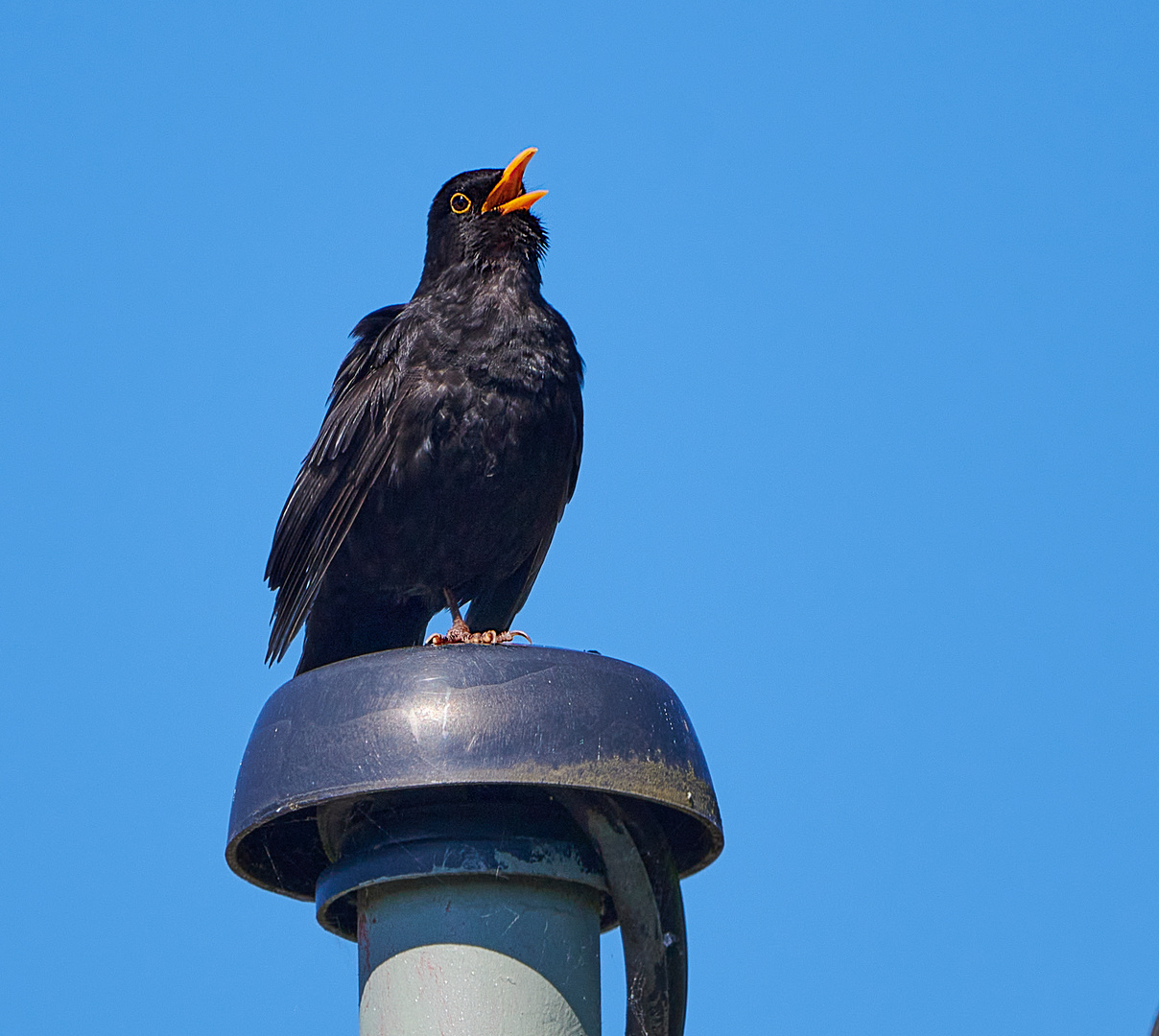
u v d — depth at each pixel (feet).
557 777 30.91
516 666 31.89
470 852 31.60
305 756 31.63
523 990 31.04
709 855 35.17
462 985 30.89
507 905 31.63
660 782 31.91
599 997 32.27
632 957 32.40
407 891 31.89
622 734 31.81
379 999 31.40
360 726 31.32
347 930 35.17
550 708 31.42
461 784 30.55
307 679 32.91
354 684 31.99
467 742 30.81
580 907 32.55
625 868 31.94
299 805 31.35
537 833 32.17
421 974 31.09
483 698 31.24
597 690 32.07
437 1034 30.53
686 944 33.12
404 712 31.17
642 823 32.83
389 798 32.50
